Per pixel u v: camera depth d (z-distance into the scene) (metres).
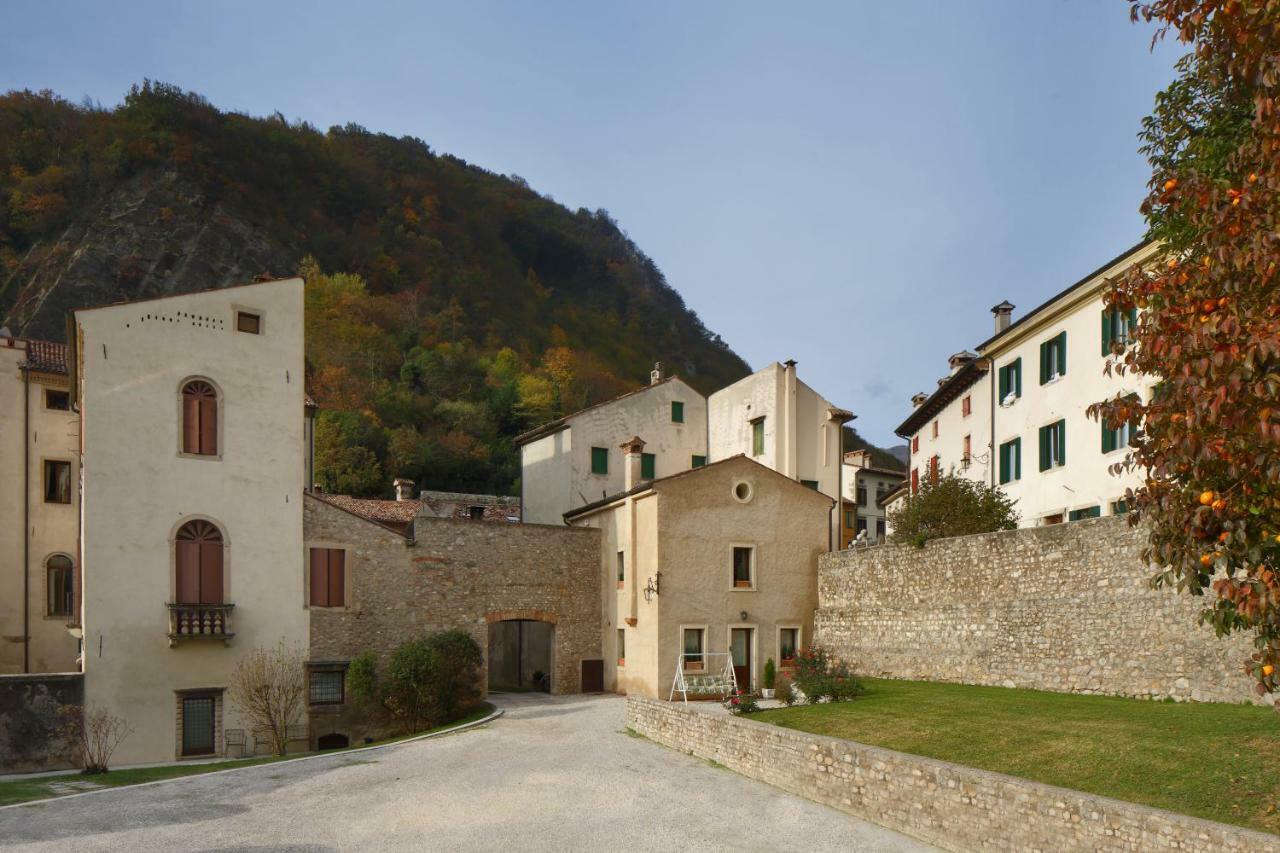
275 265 94.69
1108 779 12.70
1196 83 13.88
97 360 25.11
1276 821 10.37
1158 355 9.24
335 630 27.70
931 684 24.22
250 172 103.12
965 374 35.53
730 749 18.75
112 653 24.41
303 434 28.28
